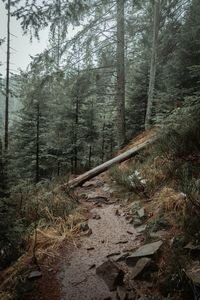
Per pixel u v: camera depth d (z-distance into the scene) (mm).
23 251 4461
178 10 13070
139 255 3656
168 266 3277
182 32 10578
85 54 11984
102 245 4301
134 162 8242
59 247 4398
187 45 9883
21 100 15438
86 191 7410
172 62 10430
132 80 15781
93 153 18719
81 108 14938
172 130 6320
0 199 4773
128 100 16031
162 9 13062
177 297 2900
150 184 6082
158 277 3232
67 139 14461
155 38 12102
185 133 5824
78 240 4539
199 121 5914
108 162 8500
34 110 15078
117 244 4273
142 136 10617
